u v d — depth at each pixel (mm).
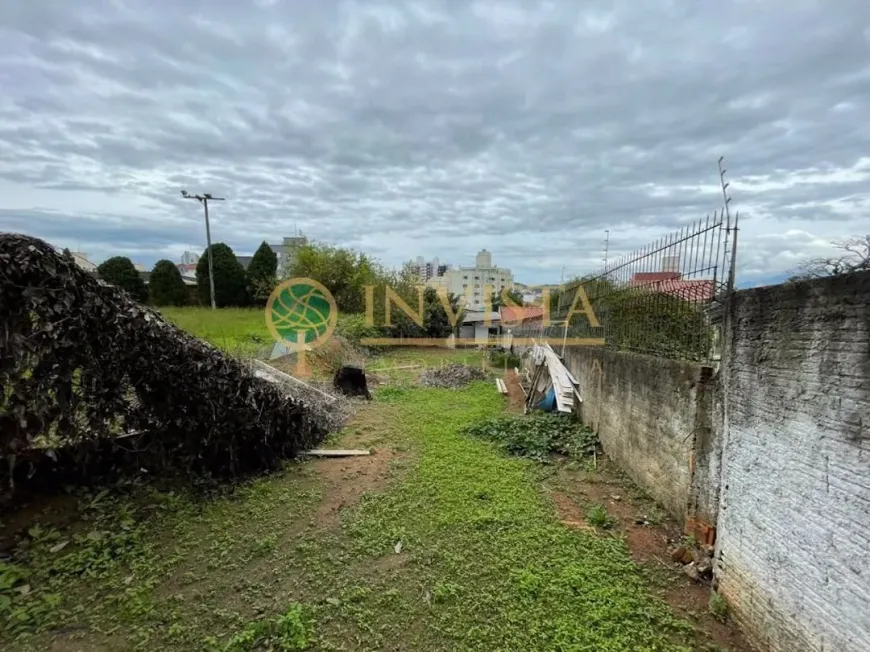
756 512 2389
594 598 2662
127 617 2471
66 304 3113
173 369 3924
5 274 2805
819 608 1934
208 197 19781
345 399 8172
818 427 1979
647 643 2316
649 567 3023
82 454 3734
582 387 6801
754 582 2369
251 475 4680
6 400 2955
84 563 2924
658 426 3943
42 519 3373
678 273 3820
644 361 4289
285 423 5188
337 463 5141
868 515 1712
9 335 2867
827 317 1928
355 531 3488
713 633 2422
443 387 10438
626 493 4266
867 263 2098
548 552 3186
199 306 21422
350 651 2270
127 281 20609
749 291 2514
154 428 4074
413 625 2465
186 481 4258
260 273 22734
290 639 2320
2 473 3326
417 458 5277
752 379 2461
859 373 1765
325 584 2822
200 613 2525
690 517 3328
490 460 5191
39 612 2455
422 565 3037
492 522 3637
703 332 3371
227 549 3209
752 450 2441
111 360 3551
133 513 3590
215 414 4266
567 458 5336
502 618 2508
